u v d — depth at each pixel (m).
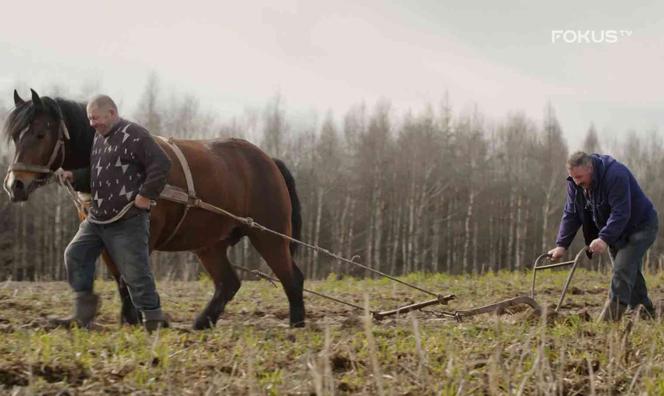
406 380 4.82
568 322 7.42
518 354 5.57
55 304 9.21
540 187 49.06
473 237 48.78
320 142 48.31
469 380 4.84
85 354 5.17
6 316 7.82
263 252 8.11
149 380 4.65
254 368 4.96
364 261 46.88
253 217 8.02
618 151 62.00
